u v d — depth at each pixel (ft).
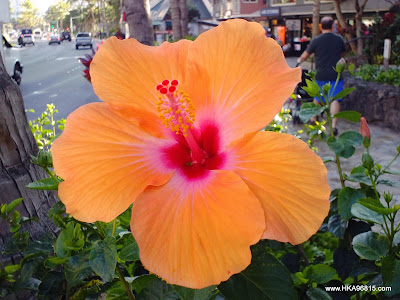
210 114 0.68
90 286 0.77
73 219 0.71
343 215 0.84
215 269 0.52
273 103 0.61
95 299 0.74
